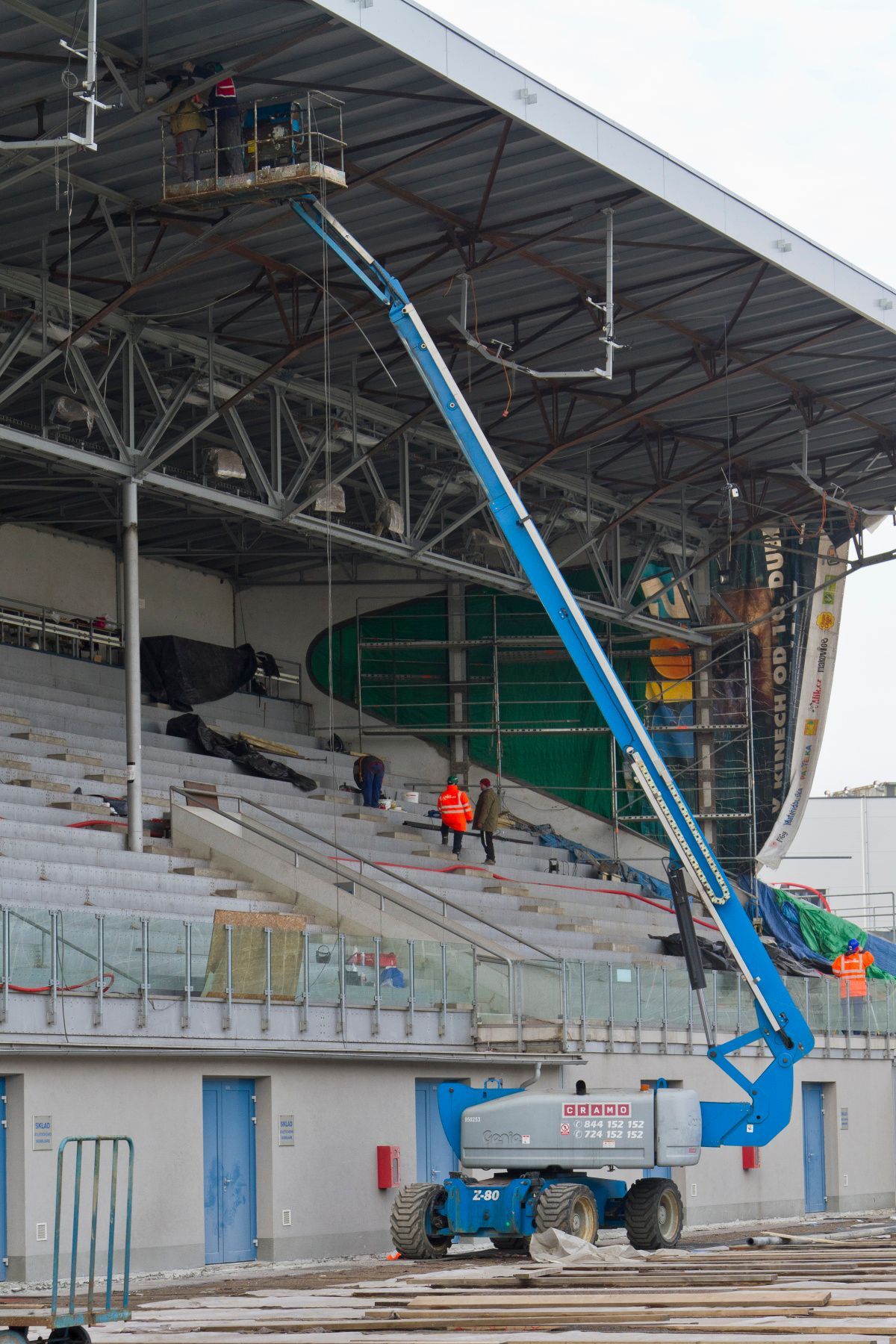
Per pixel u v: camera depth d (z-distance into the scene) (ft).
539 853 203.21
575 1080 131.23
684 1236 121.49
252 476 152.56
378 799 192.95
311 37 102.78
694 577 210.38
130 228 125.18
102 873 128.67
